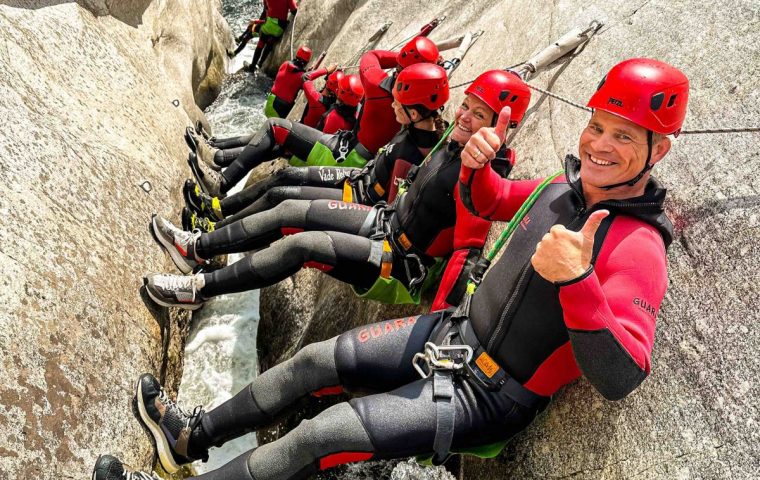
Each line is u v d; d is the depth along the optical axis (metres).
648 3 2.60
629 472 1.65
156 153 3.86
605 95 1.50
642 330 1.43
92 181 3.00
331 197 3.33
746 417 1.48
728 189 1.78
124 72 4.11
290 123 4.26
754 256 1.64
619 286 1.47
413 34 4.90
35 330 2.21
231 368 3.70
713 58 2.09
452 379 1.80
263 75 7.25
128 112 3.85
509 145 2.86
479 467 2.18
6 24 3.14
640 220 1.56
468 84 3.30
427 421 1.73
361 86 4.21
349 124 4.34
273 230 3.02
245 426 2.22
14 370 2.06
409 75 2.66
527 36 3.32
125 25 4.55
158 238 3.26
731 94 1.95
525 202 1.80
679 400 1.63
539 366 1.69
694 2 2.34
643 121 1.44
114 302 2.70
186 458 2.43
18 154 2.62
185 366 3.60
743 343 1.56
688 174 1.92
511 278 1.72
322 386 2.06
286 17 7.05
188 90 5.32
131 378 2.58
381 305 3.06
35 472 1.97
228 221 3.69
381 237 2.72
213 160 4.75
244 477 1.84
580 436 1.83
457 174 2.42
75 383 2.27
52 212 2.61
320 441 1.75
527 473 1.94
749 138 1.81
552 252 1.33
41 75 3.20
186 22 5.71
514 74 2.33
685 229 1.84
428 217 2.55
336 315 3.39
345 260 2.65
